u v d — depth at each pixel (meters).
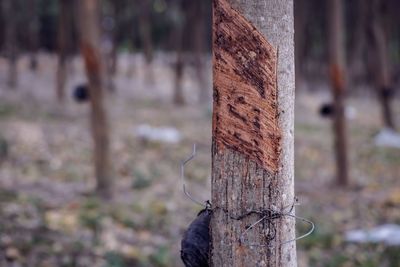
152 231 6.19
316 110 17.80
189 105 17.25
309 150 11.62
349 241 6.17
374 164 10.73
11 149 9.22
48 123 12.02
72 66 20.31
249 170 1.89
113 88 17.89
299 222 6.67
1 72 18.52
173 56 27.12
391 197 7.84
